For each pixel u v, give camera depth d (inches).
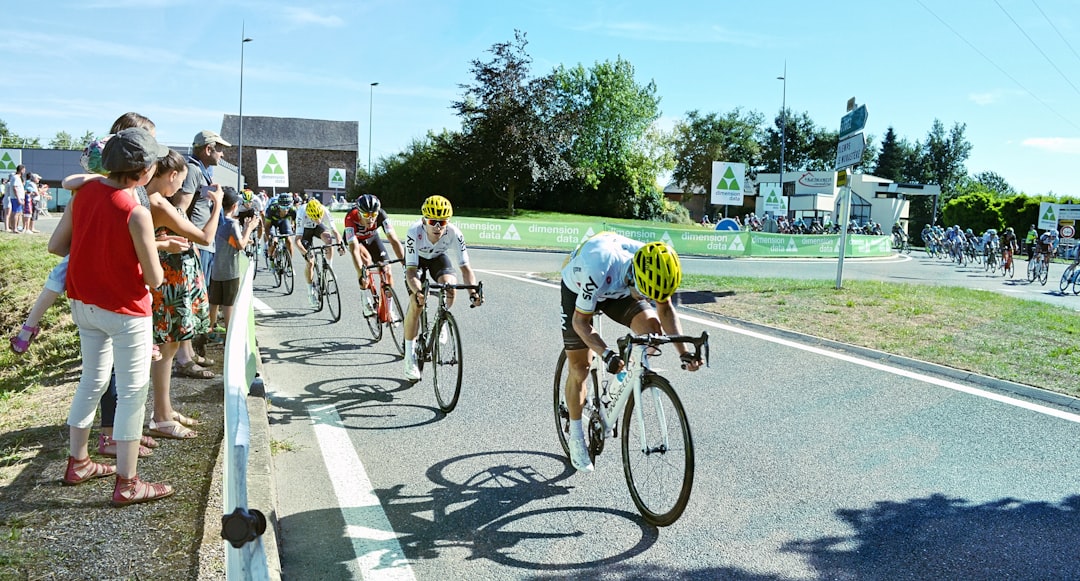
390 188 2030.0
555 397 174.4
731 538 131.1
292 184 2495.1
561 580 115.9
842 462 169.8
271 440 175.3
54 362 272.5
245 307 175.6
